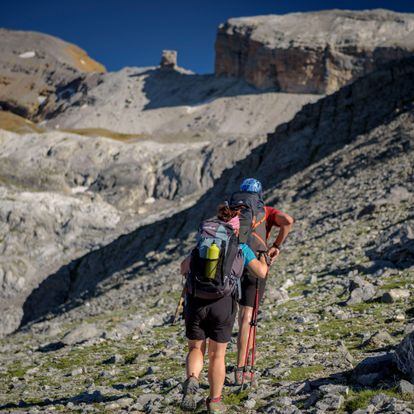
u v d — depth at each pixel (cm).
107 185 18438
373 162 4228
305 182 4838
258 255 634
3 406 830
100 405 724
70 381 1011
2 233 15112
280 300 1473
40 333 2398
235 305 562
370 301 1222
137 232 9869
